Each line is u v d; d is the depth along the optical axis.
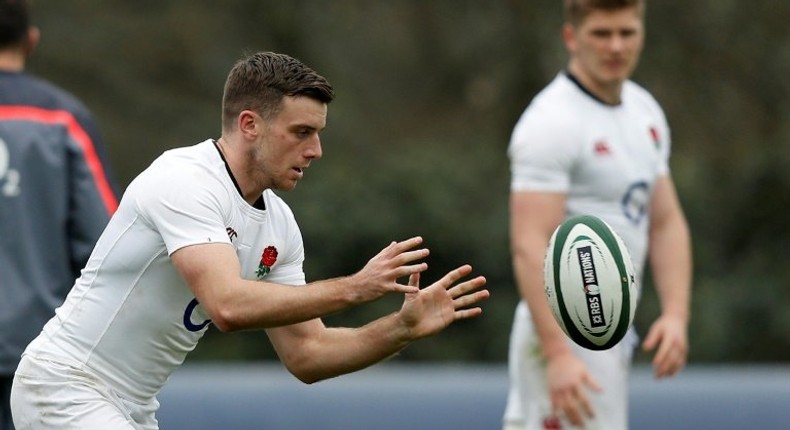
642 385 27.03
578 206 20.44
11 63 19.23
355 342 16.19
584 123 20.27
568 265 16.45
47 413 15.75
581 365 19.81
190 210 14.79
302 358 16.39
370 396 27.17
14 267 18.67
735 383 27.08
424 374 28.67
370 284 14.38
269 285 14.46
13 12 19.11
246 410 26.91
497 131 56.09
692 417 26.70
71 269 19.14
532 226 20.14
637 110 21.09
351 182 48.97
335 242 48.06
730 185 52.16
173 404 26.67
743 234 51.50
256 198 15.52
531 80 54.97
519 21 54.62
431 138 56.28
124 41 56.41
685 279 21.31
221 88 56.78
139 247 15.23
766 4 53.84
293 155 15.19
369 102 57.62
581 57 20.48
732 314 48.09
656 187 21.41
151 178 15.07
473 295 15.79
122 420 15.70
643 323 45.53
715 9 53.75
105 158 19.47
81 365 15.73
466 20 57.56
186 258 14.65
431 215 48.50
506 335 47.03
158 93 56.22
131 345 15.74
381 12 58.56
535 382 20.67
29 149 18.84
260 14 56.94
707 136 55.22
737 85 54.84
